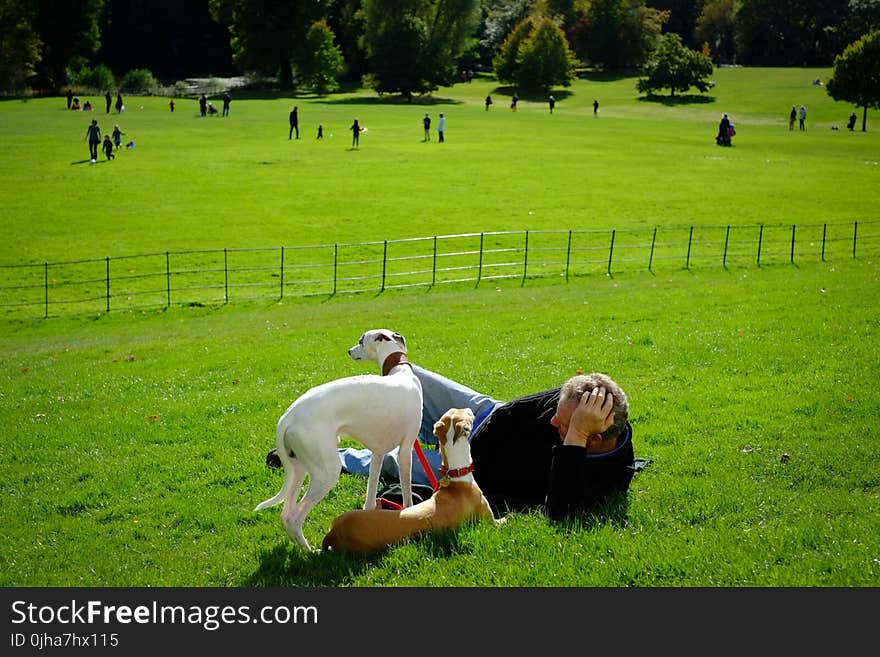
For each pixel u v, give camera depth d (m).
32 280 34.62
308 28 124.19
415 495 8.12
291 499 7.12
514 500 8.04
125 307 30.88
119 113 91.75
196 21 143.75
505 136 80.00
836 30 153.12
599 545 6.60
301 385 15.04
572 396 7.20
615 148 73.25
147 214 45.75
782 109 113.50
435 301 28.33
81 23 123.19
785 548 6.48
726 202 51.19
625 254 38.84
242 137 75.06
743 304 21.23
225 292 32.75
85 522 8.72
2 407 14.84
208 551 7.61
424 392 9.45
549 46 130.38
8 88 111.38
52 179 53.84
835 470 8.57
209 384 15.81
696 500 7.84
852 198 52.50
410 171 59.59
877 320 17.08
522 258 38.22
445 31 122.38
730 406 11.43
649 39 152.38
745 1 156.38
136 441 11.87
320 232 43.09
